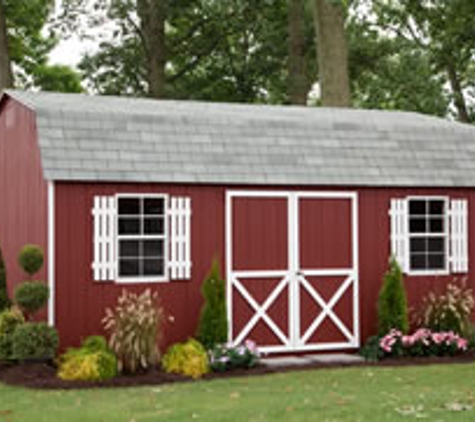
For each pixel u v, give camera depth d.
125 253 14.03
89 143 13.91
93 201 13.71
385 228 15.77
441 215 16.36
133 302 13.75
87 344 13.12
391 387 11.88
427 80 33.19
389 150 16.02
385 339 14.83
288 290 15.04
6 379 12.55
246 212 14.77
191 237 14.38
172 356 13.23
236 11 33.12
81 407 10.43
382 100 36.25
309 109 18.62
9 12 33.47
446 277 16.22
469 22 28.52
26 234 15.20
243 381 12.52
